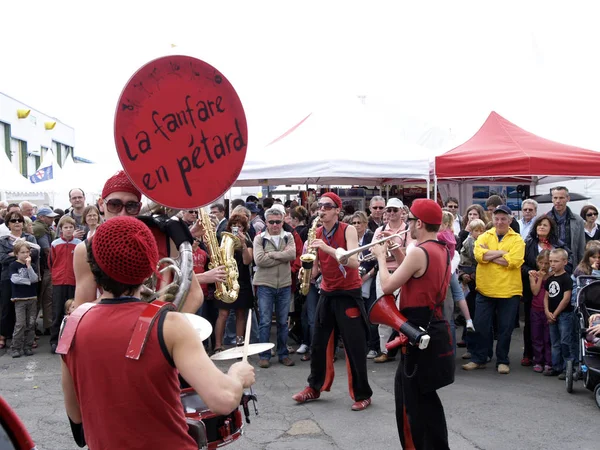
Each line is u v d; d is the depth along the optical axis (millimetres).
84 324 1979
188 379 1899
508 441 4578
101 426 1934
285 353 7078
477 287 6684
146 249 1958
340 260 4238
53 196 17000
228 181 2814
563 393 5816
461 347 7816
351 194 14258
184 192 2695
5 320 7816
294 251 7000
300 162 8633
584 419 5074
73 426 2240
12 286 7520
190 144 2699
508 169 8219
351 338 5328
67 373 2119
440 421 3836
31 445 1522
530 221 8383
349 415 5215
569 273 6957
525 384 6152
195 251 6965
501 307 6590
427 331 3789
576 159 8242
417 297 3818
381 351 7258
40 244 8602
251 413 5273
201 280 3484
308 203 13367
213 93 2750
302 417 5180
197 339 1965
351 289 5344
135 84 2553
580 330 5832
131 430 1906
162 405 1927
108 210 2859
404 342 3766
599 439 4621
